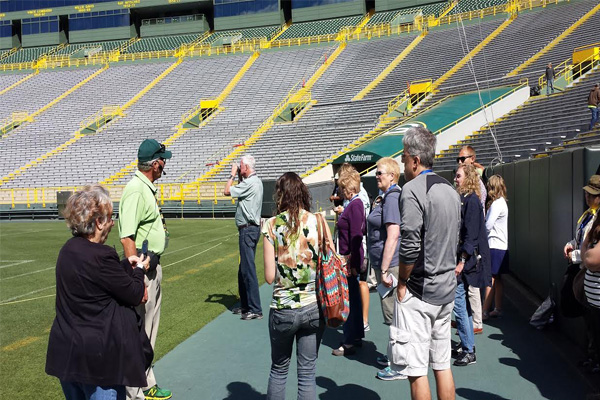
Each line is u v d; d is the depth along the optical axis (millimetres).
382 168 4766
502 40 31891
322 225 3426
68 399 3041
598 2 30844
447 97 25969
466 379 4594
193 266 10898
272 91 36250
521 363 4965
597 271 3568
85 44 49750
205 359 5223
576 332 5355
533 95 22219
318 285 3375
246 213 6461
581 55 22422
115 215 24625
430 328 3432
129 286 2895
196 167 29172
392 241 4480
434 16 39062
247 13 46125
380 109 29281
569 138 15109
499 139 18469
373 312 7059
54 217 27891
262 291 8383
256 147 29406
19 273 10320
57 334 2834
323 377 4754
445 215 3312
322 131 29078
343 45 40188
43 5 50688
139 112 36812
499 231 6352
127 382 2842
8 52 50844
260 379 4699
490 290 6406
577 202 5305
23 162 33188
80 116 37688
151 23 48969
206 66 42094
